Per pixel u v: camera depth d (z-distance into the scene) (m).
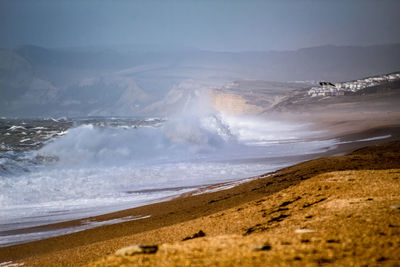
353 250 27.91
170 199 83.94
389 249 27.61
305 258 26.70
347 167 81.00
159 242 45.59
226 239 33.78
